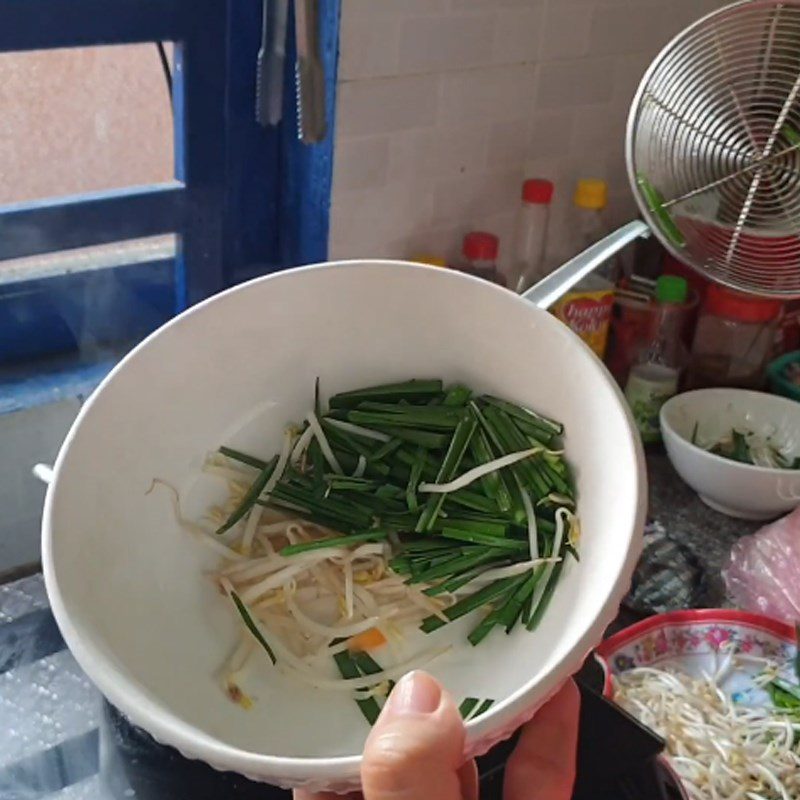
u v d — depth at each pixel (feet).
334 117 3.19
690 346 4.12
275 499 2.18
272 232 3.61
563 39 3.59
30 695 2.47
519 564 2.01
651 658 2.93
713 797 2.55
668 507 3.60
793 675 2.88
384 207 3.45
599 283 3.81
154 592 1.89
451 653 1.97
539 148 3.75
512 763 1.80
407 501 2.19
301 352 2.16
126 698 1.45
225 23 3.13
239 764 1.36
